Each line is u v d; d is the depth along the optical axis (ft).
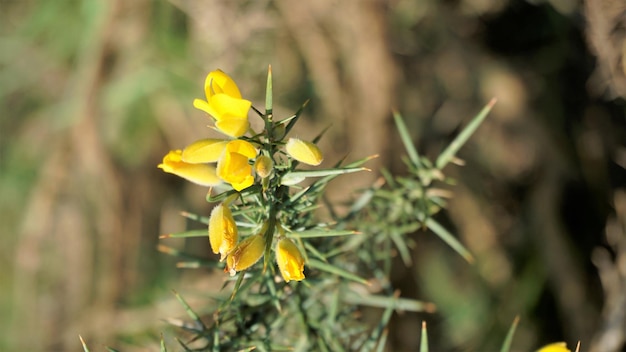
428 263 2.48
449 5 2.41
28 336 2.64
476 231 2.46
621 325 1.99
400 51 2.35
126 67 2.54
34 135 2.75
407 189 1.62
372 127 2.27
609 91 2.14
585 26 2.10
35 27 2.72
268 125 1.32
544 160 2.40
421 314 2.45
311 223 1.46
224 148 1.31
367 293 1.76
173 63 2.51
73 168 2.61
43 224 2.61
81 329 2.57
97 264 2.61
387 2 2.31
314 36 2.33
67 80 2.72
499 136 2.44
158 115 2.58
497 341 2.43
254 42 2.35
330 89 2.33
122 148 2.61
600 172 2.36
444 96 2.43
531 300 2.42
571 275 2.35
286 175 1.33
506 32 2.46
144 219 2.64
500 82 2.40
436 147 2.43
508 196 2.48
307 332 1.50
